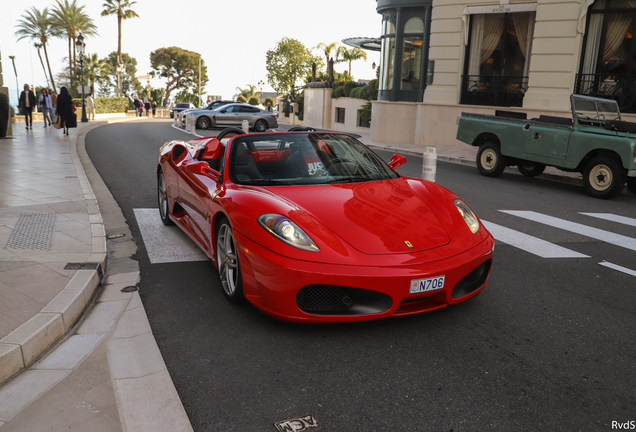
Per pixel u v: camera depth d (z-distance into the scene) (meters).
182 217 5.09
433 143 17.53
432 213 3.39
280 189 3.60
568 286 4.00
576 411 2.32
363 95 28.08
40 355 2.80
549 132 9.10
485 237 3.39
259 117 24.52
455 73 16.86
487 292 3.83
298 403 2.37
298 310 2.90
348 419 2.24
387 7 19.12
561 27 14.34
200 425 2.20
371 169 4.12
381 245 2.98
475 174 10.94
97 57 51.47
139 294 3.70
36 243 4.50
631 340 3.06
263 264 2.96
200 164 4.05
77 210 5.82
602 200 8.31
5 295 3.31
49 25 54.09
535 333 3.13
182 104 40.31
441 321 3.28
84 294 3.44
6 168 9.05
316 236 2.97
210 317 3.30
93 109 31.83
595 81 14.47
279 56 43.12
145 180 8.69
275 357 2.79
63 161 10.27
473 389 2.49
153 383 2.53
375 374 2.62
